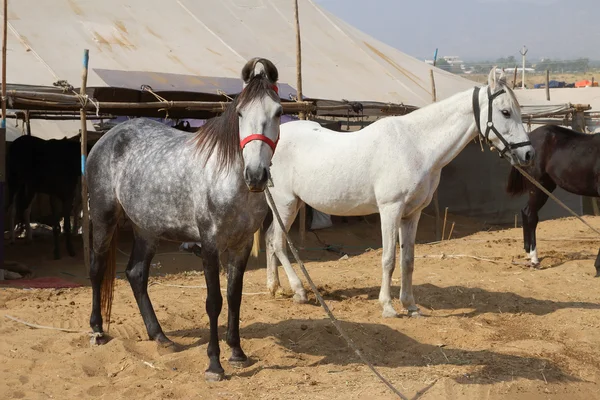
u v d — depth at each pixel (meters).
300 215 10.68
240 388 4.33
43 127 13.45
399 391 4.25
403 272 6.29
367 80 14.69
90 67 11.20
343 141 6.38
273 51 14.58
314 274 8.32
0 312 6.29
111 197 5.25
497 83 6.19
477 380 4.53
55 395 4.25
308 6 17.69
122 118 14.60
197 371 4.78
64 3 13.18
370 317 6.21
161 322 5.91
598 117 15.46
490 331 5.84
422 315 6.34
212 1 15.84
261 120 4.04
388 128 6.16
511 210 14.79
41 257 9.71
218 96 10.52
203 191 4.48
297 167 6.54
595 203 15.11
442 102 6.17
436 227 12.52
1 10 12.25
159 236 5.02
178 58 12.68
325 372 4.69
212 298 4.51
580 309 6.57
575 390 4.55
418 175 6.04
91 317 5.35
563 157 8.59
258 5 16.59
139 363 4.82
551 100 22.14
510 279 7.88
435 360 5.04
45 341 5.33
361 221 13.95
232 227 4.46
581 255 9.51
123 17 13.57
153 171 4.84
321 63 14.84
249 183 3.99
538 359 5.05
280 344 5.37
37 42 11.53
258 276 8.23
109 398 4.20
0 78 9.95
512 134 6.19
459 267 8.62
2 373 4.62
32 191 9.67
